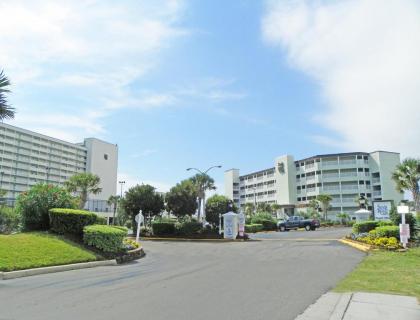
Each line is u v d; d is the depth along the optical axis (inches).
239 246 995.3
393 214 987.9
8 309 285.7
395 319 250.5
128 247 711.7
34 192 716.0
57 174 3602.4
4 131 3053.6
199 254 780.0
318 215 3201.3
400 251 709.3
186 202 1876.2
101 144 4188.0
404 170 1641.2
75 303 307.1
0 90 695.7
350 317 255.6
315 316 263.3
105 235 636.1
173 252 837.2
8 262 467.8
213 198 1968.5
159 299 323.0
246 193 5054.1
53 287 382.9
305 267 528.1
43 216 706.8
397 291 340.5
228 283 403.9
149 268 550.6
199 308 289.9
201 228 1508.4
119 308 289.9
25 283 407.5
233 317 264.1
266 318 261.1
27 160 3265.3
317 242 1083.3
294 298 322.7
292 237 1433.3
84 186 2490.2
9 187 3056.1
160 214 1879.9
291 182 4163.4
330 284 389.4
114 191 4372.5
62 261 533.0
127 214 1750.7
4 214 786.2
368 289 351.3
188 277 452.4
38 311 279.6
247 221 2246.6
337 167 3831.2
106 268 552.7
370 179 3791.8
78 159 3892.7
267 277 442.0
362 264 538.3
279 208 3929.6
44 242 581.6
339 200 3772.1
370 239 861.8
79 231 675.4
